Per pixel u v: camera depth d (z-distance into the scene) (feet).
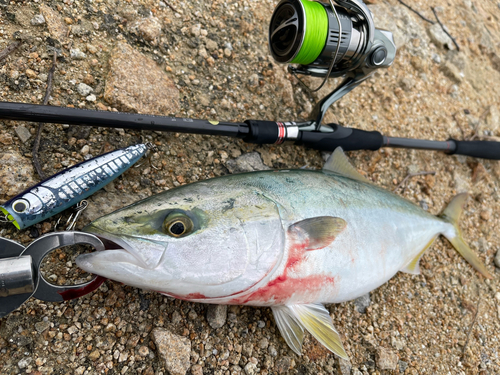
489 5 2.87
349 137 1.45
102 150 1.18
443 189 1.85
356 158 1.66
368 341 1.33
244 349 1.15
